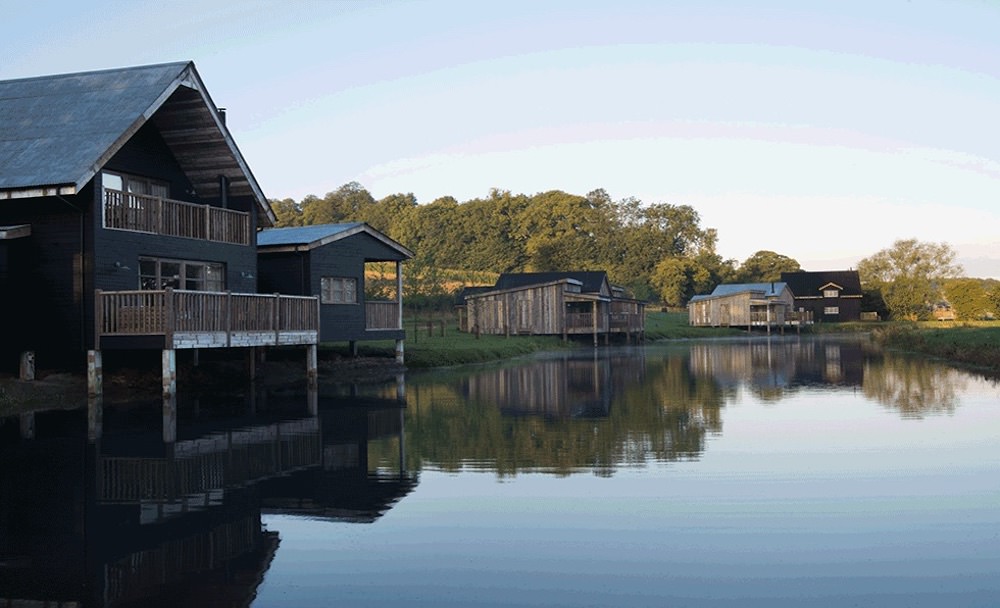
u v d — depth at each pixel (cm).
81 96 1909
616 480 889
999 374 2317
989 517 728
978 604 523
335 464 993
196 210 2058
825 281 9006
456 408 1584
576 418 1421
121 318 1706
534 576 580
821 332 7469
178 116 2052
